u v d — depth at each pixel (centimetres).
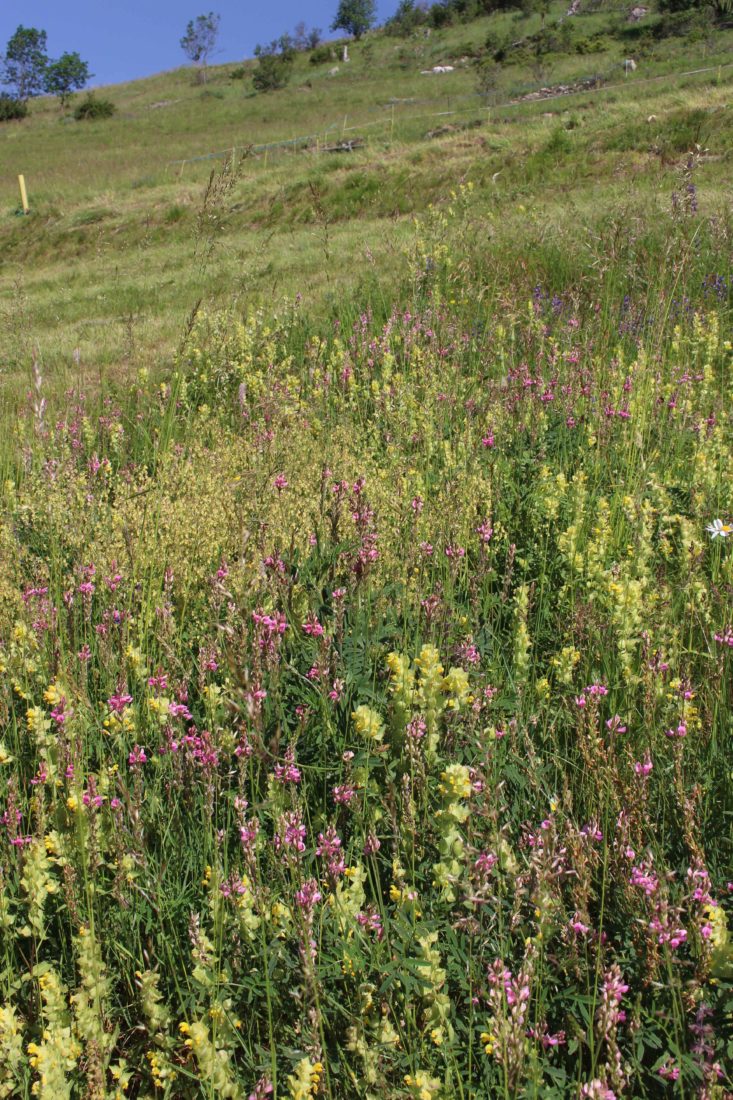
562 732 309
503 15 7400
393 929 223
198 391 830
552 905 206
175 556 416
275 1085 192
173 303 1352
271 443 533
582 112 2245
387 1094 194
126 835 251
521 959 224
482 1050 212
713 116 1878
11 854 257
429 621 321
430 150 2178
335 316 1023
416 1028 210
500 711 298
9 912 250
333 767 269
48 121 6988
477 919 217
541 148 1994
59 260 2238
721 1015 204
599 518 421
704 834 253
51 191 2856
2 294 1800
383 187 2019
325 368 836
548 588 402
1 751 270
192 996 216
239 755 266
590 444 541
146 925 247
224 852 251
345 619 329
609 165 1773
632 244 952
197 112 6206
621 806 241
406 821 230
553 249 1109
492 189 1788
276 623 288
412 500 427
